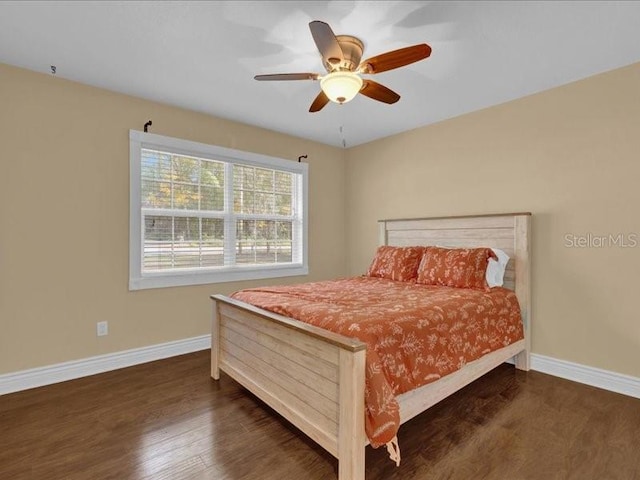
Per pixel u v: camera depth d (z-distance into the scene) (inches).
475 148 133.0
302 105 127.6
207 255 138.8
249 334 91.7
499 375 112.0
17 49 90.4
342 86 79.3
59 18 77.2
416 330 73.0
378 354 64.2
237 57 94.0
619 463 68.2
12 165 98.7
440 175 144.3
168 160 128.8
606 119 102.0
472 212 133.8
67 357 107.5
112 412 87.3
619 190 99.9
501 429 80.2
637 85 96.7
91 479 63.4
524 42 86.4
